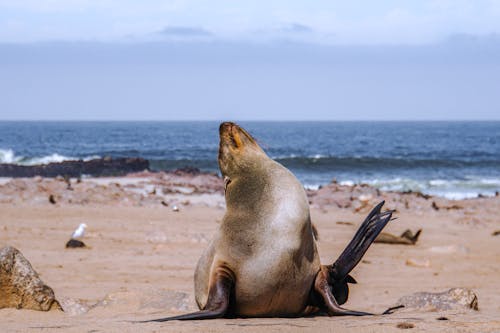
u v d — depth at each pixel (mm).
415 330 9102
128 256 22547
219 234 11438
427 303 12875
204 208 38875
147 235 26500
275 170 11391
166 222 31672
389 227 34156
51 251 23031
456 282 19922
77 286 17172
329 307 11031
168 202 40469
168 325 9508
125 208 36531
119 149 129000
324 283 11320
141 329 9195
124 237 26766
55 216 31953
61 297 14555
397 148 149125
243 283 10922
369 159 87938
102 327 9383
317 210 40562
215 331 9070
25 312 11930
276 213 10883
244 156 11617
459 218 38531
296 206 10930
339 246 26609
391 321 9852
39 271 19266
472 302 12898
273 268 10750
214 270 11023
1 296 12242
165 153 114312
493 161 94250
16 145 142125
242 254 10930
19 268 12375
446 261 24391
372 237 11891
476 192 62781
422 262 23125
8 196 37906
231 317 11195
